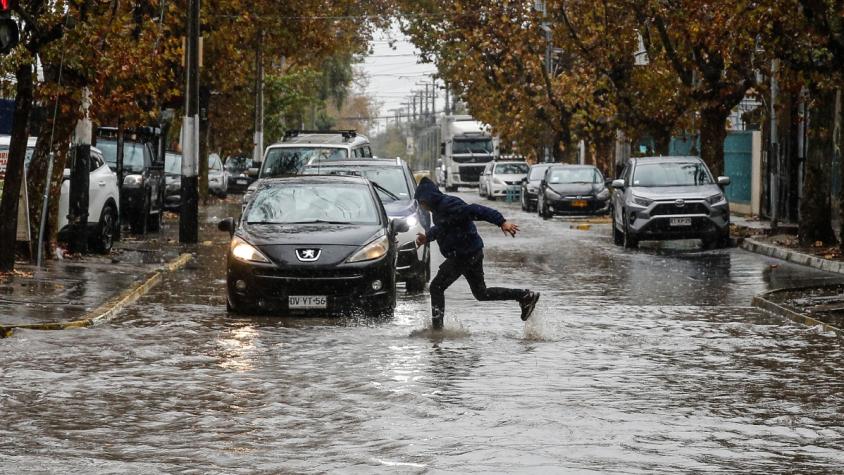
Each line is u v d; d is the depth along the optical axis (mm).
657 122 76875
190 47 55531
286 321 29906
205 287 38188
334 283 29953
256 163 79125
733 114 98812
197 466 15430
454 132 159250
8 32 28406
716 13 56469
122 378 21688
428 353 24828
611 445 16719
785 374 22672
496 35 104188
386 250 30781
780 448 16641
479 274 28375
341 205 32688
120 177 55312
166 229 68125
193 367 22891
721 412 19062
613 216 61781
